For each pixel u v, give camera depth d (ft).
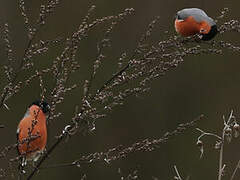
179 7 68.69
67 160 59.62
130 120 64.39
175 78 67.26
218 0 69.92
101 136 63.00
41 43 22.72
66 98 61.52
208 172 61.31
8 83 22.53
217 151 62.13
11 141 57.93
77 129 22.61
